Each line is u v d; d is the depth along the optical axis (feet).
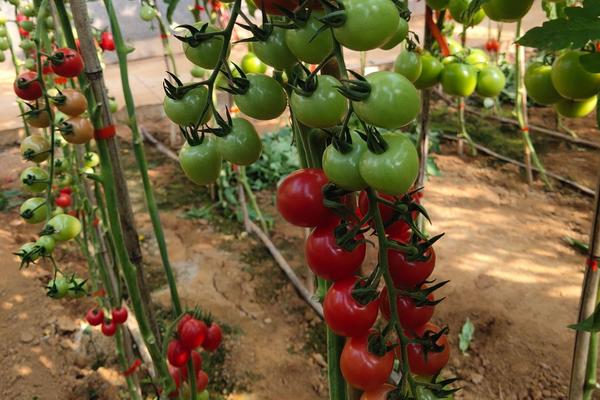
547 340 9.73
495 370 9.29
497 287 11.15
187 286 11.68
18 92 4.90
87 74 4.77
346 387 3.35
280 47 2.67
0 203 14.57
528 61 21.75
